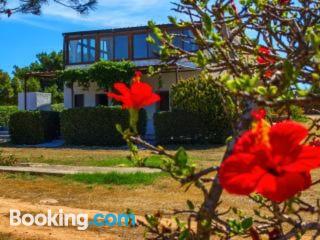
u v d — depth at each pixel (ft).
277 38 8.25
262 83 7.84
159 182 39.45
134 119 6.78
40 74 97.35
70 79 89.35
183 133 74.79
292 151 5.26
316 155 5.23
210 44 7.55
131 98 6.64
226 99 7.30
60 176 44.09
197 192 35.60
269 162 5.21
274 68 7.39
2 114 119.75
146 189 37.24
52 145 82.84
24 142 85.56
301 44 6.61
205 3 8.45
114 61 88.99
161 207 30.68
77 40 100.48
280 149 5.23
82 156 63.67
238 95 5.96
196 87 74.28
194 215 7.22
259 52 8.48
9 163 53.52
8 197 35.27
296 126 5.26
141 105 6.73
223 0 8.39
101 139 80.02
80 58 100.27
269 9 8.21
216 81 7.27
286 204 7.33
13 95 174.91
